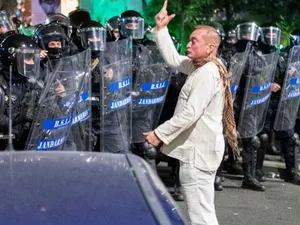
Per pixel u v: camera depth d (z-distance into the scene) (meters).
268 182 8.73
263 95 7.94
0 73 5.29
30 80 5.34
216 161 4.91
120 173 2.46
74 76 5.62
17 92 5.33
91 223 2.04
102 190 2.28
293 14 13.55
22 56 5.24
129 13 6.98
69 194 2.23
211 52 4.90
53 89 5.47
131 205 2.18
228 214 7.08
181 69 5.18
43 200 2.18
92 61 6.57
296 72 8.23
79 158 2.64
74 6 12.39
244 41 7.75
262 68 7.84
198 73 4.83
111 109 6.58
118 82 6.60
